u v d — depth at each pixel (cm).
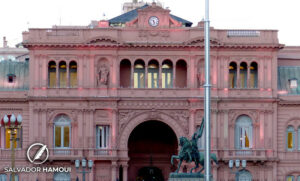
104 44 13488
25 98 13575
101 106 13525
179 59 13675
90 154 13438
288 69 14550
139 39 13625
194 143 10544
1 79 14075
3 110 13675
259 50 13700
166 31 13650
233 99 13588
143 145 14438
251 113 13688
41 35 13550
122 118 13588
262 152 13612
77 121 13525
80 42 13500
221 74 13662
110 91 13562
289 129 13850
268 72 13712
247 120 13750
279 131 13762
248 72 13712
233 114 13650
